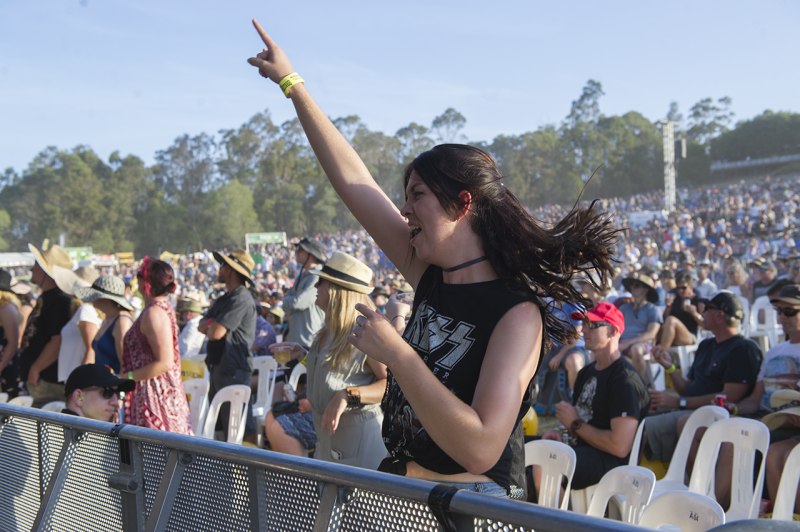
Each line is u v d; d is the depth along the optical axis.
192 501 1.57
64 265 5.49
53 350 5.16
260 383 6.11
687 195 72.94
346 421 2.99
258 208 96.44
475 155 1.39
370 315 1.15
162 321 3.47
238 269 5.27
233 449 1.45
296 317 5.73
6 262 47.75
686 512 2.03
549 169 94.62
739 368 4.45
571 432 3.94
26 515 2.14
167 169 107.12
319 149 1.78
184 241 93.38
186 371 7.15
